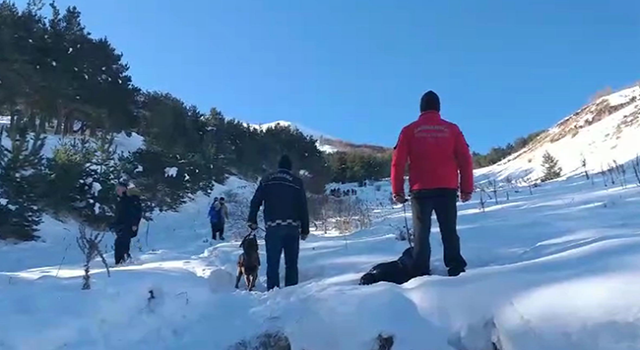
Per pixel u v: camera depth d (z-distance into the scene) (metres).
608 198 8.96
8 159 15.99
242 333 3.97
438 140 5.01
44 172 18.20
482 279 3.60
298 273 6.25
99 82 34.06
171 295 4.58
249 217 6.14
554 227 6.59
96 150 23.33
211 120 43.59
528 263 3.83
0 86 26.34
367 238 8.27
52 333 3.87
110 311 4.23
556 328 2.98
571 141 38.78
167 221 24.25
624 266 3.38
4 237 15.38
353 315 3.64
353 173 58.47
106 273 5.37
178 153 30.08
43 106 29.94
